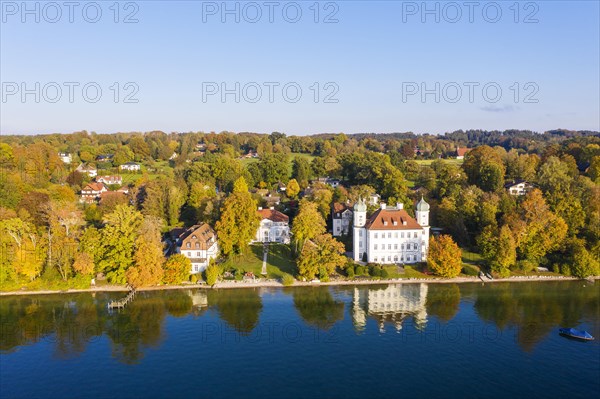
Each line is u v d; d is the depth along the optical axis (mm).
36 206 151375
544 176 179500
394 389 70062
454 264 121500
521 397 68250
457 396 68375
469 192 159375
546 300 107750
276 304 105562
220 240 136125
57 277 116500
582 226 135250
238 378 73188
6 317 98188
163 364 77812
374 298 109812
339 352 81938
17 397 68188
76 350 83062
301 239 137625
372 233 133125
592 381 72625
